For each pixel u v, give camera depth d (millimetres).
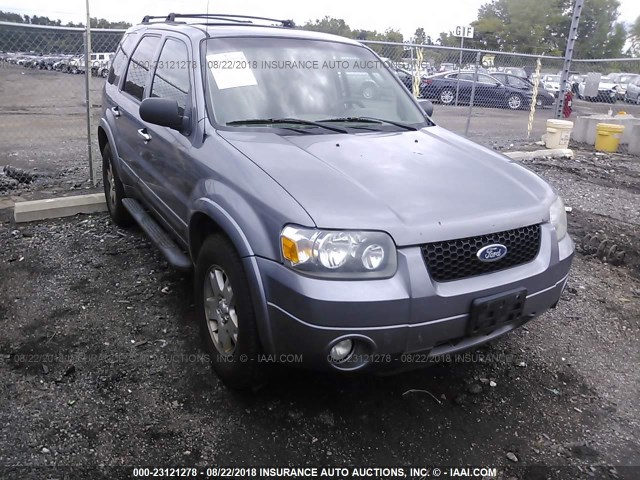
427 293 2627
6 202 6266
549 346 3881
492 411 3193
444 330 2721
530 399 3314
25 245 5078
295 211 2650
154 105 3543
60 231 5461
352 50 4477
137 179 4645
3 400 3053
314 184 2834
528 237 3021
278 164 3012
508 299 2840
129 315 3959
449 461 2812
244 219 2832
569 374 3584
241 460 2746
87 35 6520
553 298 3145
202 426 2949
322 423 3018
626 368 3701
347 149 3338
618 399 3367
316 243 2568
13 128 11742
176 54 4188
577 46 72500
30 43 6527
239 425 2971
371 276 2590
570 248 3254
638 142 11273
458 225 2752
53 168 8180
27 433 2828
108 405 3062
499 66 15938
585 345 3934
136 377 3301
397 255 2629
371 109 4129
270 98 3781
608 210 7113
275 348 2781
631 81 19812
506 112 19672
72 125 12445
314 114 3834
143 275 4555
